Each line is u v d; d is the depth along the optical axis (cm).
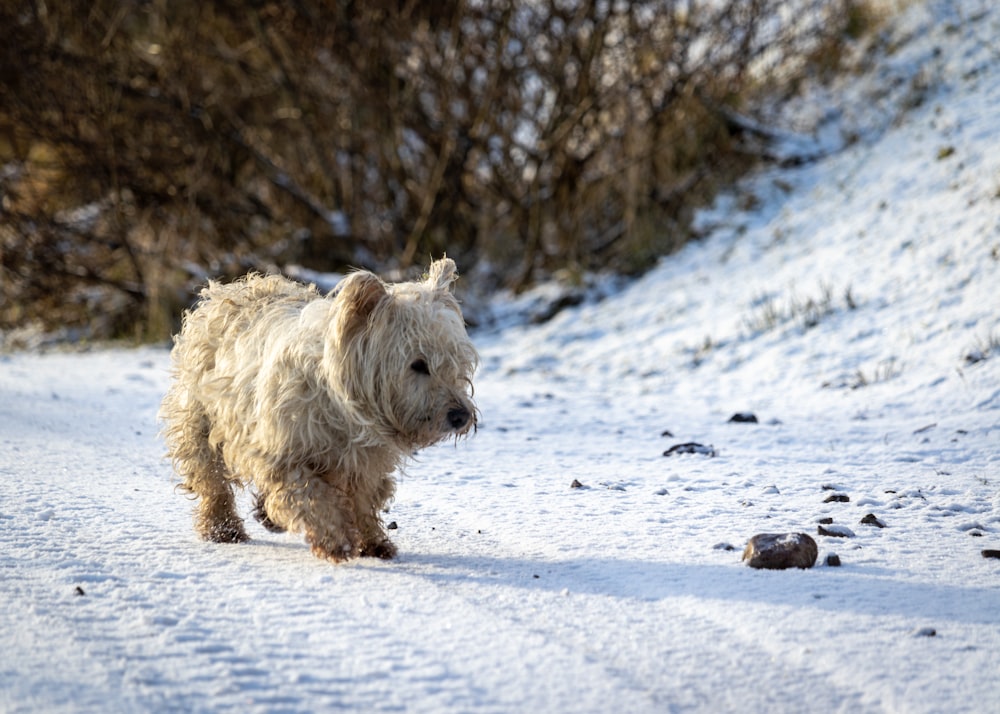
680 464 871
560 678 395
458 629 448
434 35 2170
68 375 1573
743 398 1252
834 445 932
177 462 657
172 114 2188
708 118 2183
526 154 2162
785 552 542
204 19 2264
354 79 2189
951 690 383
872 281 1496
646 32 2111
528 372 1599
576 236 2184
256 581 523
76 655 410
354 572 546
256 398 573
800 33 2258
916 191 1711
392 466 602
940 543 592
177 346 670
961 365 1160
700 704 377
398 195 2320
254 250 2294
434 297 582
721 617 466
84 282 2236
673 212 2148
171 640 429
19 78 2133
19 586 503
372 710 363
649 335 1650
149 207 2217
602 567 552
